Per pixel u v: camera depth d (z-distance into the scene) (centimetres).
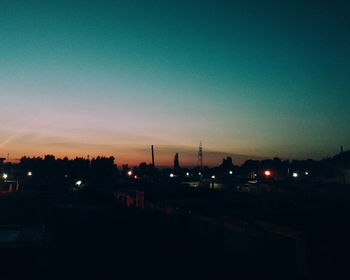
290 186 2753
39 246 1095
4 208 2727
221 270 1071
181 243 1479
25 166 10444
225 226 1281
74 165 11212
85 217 2370
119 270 1129
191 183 5062
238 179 5706
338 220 1065
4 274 1020
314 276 884
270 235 1062
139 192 2634
